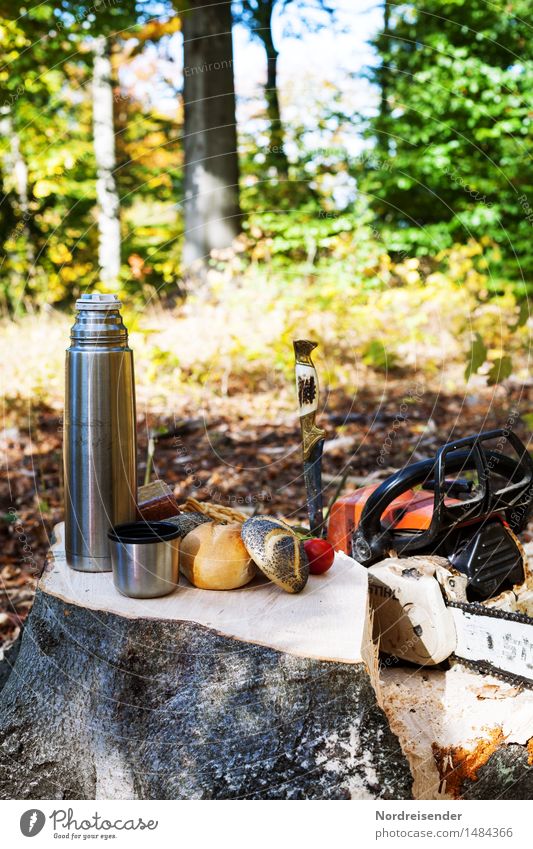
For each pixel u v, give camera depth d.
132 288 7.58
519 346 6.70
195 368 5.95
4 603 3.10
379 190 8.76
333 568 1.92
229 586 1.79
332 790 1.55
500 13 8.90
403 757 1.59
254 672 1.57
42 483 4.36
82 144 7.34
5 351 5.66
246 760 1.57
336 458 4.98
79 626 1.75
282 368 6.17
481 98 8.82
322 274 7.25
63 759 1.78
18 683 1.89
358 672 1.54
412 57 8.85
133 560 1.74
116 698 1.70
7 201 7.11
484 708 1.76
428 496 2.06
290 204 8.62
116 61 7.34
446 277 7.53
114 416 1.90
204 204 7.74
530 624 1.70
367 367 6.46
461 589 1.87
